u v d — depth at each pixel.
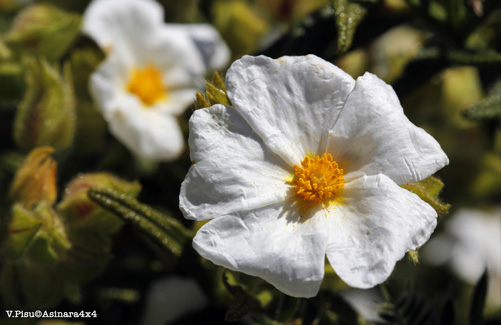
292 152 0.14
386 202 0.14
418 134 0.14
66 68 0.17
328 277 0.15
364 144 0.14
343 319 0.16
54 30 0.18
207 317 0.18
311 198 0.14
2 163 0.18
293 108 0.14
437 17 0.17
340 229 0.14
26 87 0.18
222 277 0.15
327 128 0.14
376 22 0.17
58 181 0.18
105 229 0.16
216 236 0.14
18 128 0.17
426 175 0.14
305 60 0.14
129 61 0.18
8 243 0.16
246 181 0.14
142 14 0.18
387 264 0.14
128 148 0.18
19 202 0.16
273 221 0.14
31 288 0.16
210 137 0.14
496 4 0.17
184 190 0.14
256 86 0.14
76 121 0.18
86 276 0.16
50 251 0.16
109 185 0.16
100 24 0.18
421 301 0.16
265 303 0.15
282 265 0.14
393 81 0.17
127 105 0.18
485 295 0.16
